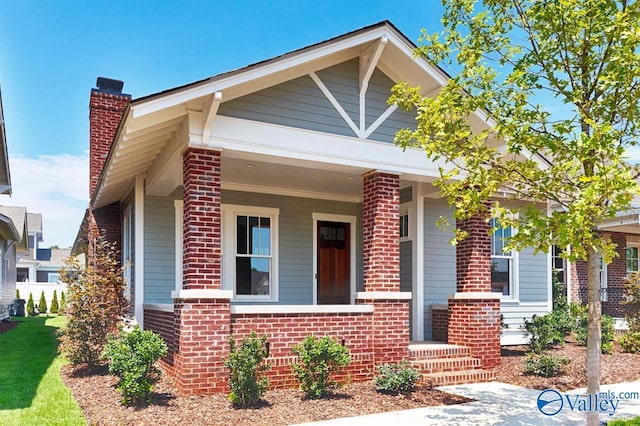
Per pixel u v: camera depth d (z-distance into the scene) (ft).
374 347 27.99
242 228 37.76
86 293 29.73
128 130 24.04
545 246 17.19
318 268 40.65
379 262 28.76
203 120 24.62
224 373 23.99
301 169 32.76
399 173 29.78
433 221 40.52
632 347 38.75
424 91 30.78
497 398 25.31
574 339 41.63
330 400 23.70
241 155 26.40
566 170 16.71
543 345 37.99
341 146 28.32
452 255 41.06
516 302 43.21
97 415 20.86
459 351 31.58
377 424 20.38
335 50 26.66
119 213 44.24
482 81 18.89
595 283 17.60
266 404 22.66
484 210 19.65
